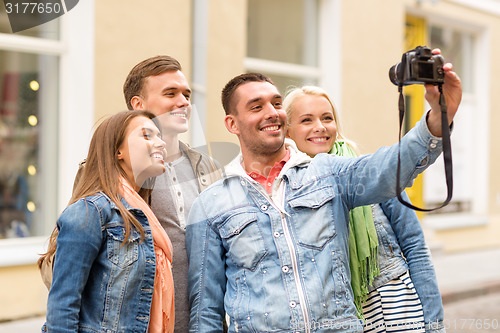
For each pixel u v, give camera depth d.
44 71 4.43
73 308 1.49
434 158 1.52
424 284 1.89
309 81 6.32
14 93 4.41
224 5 4.36
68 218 1.52
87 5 4.30
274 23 6.00
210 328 1.72
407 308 1.88
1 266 4.20
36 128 4.47
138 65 1.89
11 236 4.42
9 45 4.29
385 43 6.85
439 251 7.64
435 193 7.84
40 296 4.34
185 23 4.18
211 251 1.75
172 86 1.82
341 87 6.34
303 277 1.62
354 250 1.85
